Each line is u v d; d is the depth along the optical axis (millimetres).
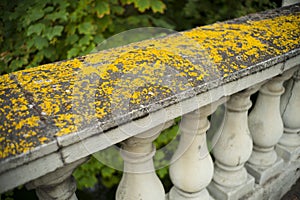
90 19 3229
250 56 1687
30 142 1244
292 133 2359
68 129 1303
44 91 1438
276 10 2213
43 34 2955
